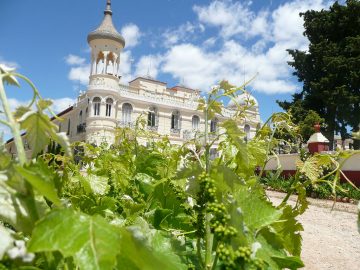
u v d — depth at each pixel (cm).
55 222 72
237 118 213
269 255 135
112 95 4309
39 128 91
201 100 169
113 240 71
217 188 131
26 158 90
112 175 298
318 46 4753
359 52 4559
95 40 4572
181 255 141
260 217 131
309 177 192
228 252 91
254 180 217
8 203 84
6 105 87
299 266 142
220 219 100
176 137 4759
